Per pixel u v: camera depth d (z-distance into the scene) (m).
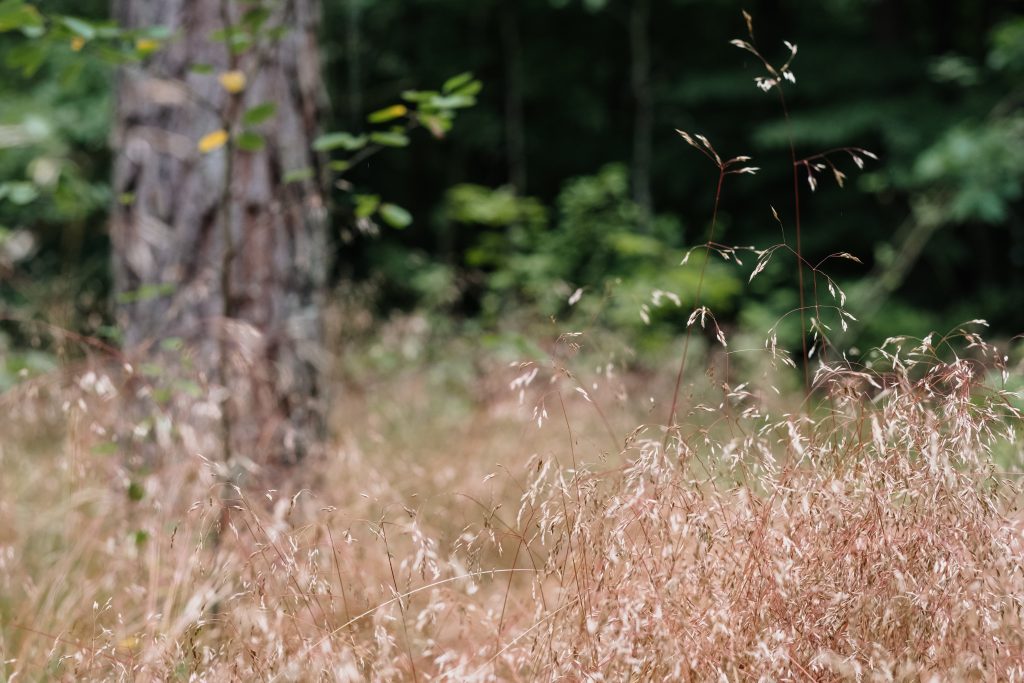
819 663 1.72
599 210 9.81
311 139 3.54
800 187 12.29
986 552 1.78
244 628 1.93
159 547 2.50
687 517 1.83
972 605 1.73
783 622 1.77
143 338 3.37
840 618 1.77
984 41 13.05
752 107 12.59
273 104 2.65
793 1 13.37
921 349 2.00
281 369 3.28
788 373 4.39
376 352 5.79
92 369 2.58
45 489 3.11
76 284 4.28
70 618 2.28
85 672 1.90
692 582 1.82
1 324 3.78
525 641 1.99
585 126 13.30
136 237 3.35
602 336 5.86
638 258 9.23
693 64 13.12
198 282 3.25
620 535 1.79
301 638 1.89
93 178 6.66
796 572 1.78
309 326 3.45
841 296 2.08
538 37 12.91
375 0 11.66
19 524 2.86
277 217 3.39
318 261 3.53
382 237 11.76
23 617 2.31
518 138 12.57
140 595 2.26
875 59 11.63
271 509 2.88
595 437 3.69
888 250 10.00
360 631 2.15
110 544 2.55
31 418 2.87
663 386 5.96
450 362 6.53
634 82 12.59
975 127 9.83
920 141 10.47
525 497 1.91
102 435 2.83
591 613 1.79
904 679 1.72
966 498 1.80
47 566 2.63
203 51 3.34
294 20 3.46
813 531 1.82
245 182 3.35
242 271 3.33
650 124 13.01
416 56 12.77
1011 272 12.62
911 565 1.77
